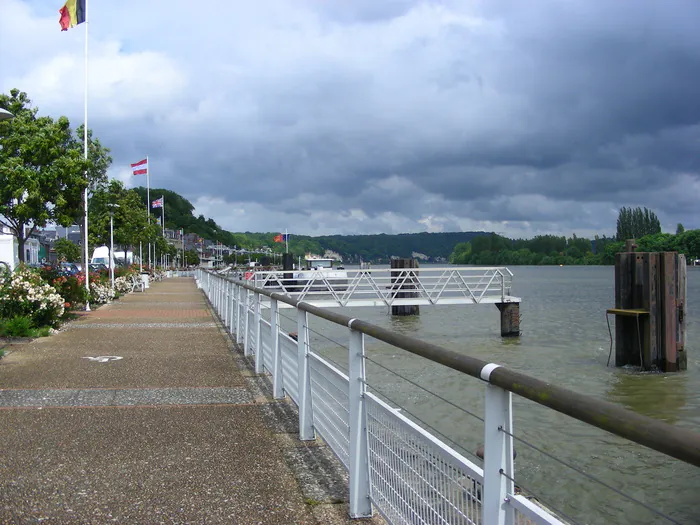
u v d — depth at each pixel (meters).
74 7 21.70
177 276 82.62
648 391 16.31
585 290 74.44
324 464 5.14
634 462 8.34
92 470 4.91
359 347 4.08
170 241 145.12
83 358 10.28
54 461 5.11
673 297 19.45
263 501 4.35
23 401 7.13
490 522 2.34
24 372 8.95
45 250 70.00
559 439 9.29
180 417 6.55
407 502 3.37
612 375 18.62
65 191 21.05
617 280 20.52
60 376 8.66
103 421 6.34
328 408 4.96
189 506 4.24
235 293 13.83
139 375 8.83
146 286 38.25
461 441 8.62
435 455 3.00
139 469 4.96
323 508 4.24
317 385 5.42
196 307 22.70
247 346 10.80
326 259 63.22
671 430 1.51
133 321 17.02
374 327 3.63
